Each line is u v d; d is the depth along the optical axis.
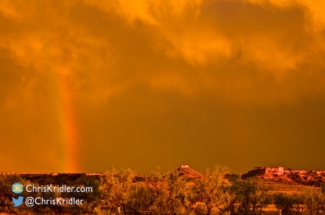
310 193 104.19
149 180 91.94
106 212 90.31
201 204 89.88
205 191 88.88
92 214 95.56
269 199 92.69
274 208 110.06
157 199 90.12
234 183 91.56
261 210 92.19
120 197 92.50
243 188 91.06
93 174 132.12
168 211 89.19
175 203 89.06
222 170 90.94
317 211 101.75
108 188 92.69
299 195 107.50
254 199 91.06
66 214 96.31
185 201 88.75
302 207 104.31
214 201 89.06
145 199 90.38
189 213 87.50
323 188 108.19
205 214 88.56
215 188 89.12
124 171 94.81
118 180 93.75
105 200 93.62
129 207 91.38
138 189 90.75
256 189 92.12
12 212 93.62
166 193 89.88
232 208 90.81
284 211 102.38
